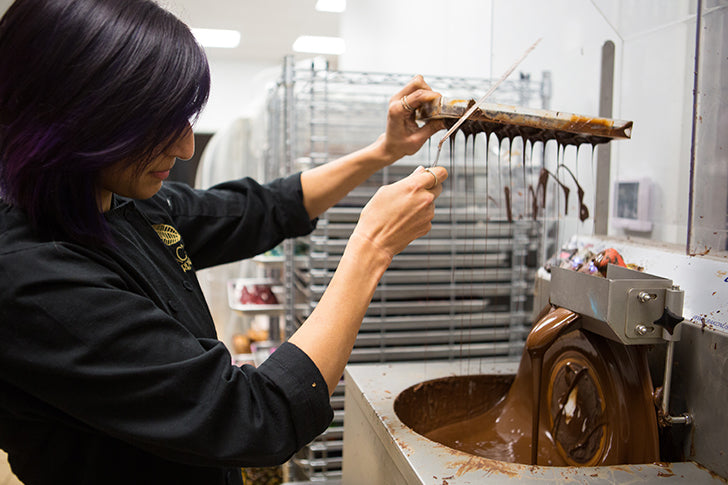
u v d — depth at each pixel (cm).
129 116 59
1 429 67
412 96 96
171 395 59
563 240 119
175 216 100
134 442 59
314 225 114
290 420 64
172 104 61
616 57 115
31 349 56
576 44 124
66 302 57
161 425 58
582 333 84
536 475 69
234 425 61
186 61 63
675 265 83
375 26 291
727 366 70
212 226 103
